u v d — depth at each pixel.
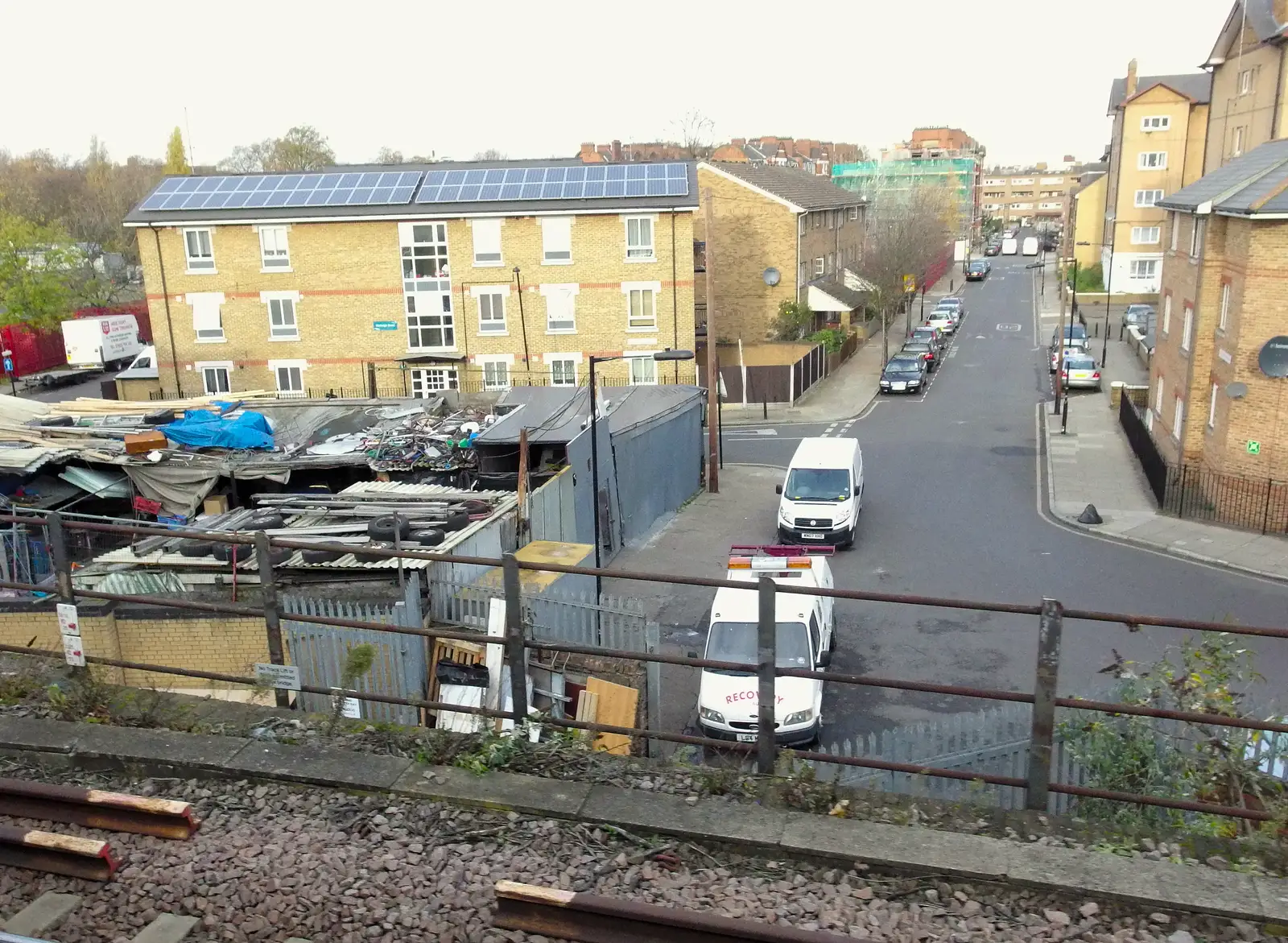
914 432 38.97
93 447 22.45
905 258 65.25
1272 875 4.95
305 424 27.05
